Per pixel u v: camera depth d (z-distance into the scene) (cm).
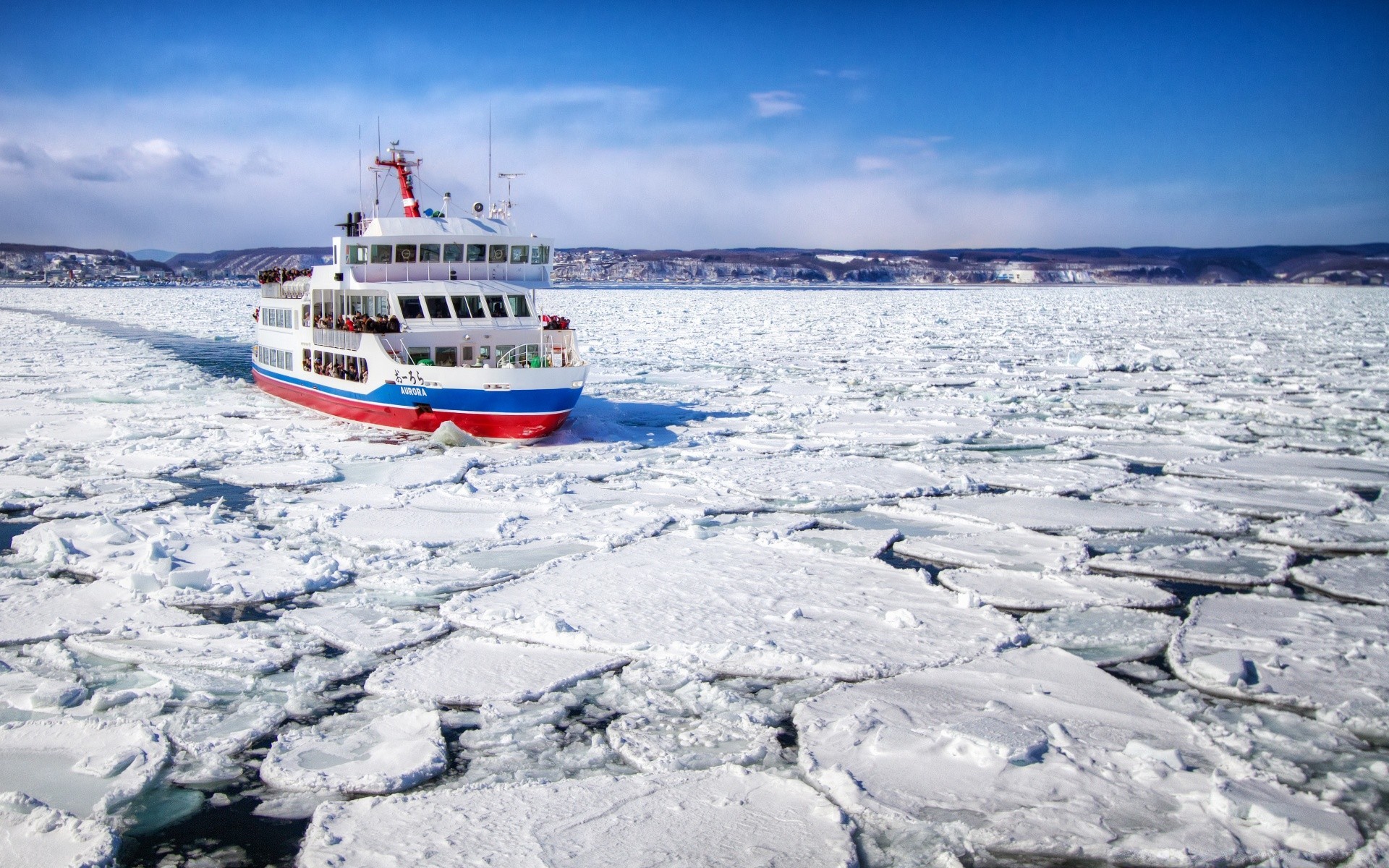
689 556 1188
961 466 1752
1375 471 1697
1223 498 1510
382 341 1933
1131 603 1043
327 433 2022
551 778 694
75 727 755
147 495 1472
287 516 1380
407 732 754
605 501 1476
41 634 941
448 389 1867
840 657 887
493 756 724
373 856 591
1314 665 870
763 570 1134
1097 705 796
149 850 618
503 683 838
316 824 629
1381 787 675
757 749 724
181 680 847
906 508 1452
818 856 595
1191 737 744
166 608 1009
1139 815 641
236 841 627
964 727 733
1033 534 1302
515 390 1858
